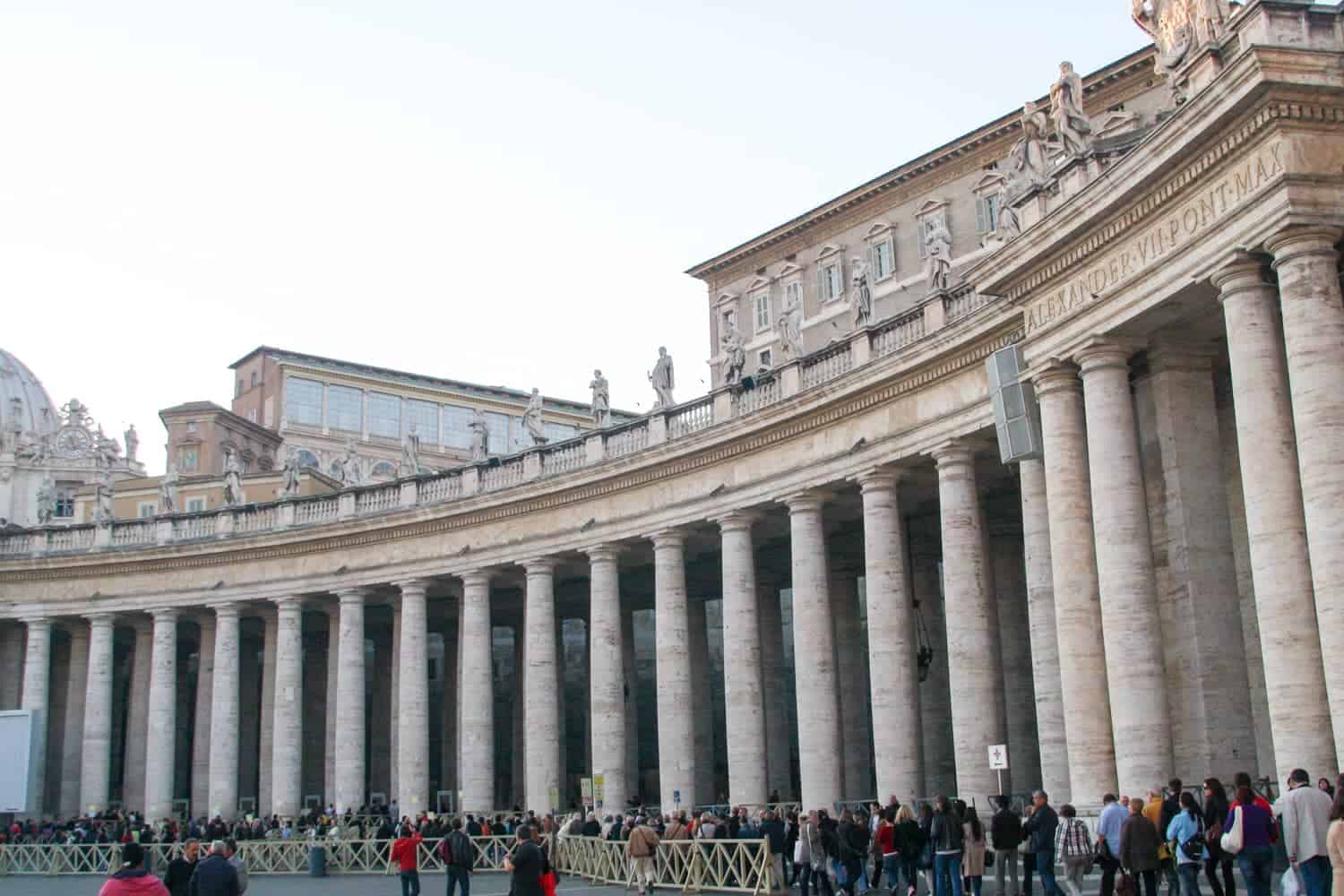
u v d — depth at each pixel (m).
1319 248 21.64
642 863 29.44
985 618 33.34
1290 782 17.27
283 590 53.66
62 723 60.00
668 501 43.28
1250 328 22.64
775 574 49.31
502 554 48.53
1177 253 24.19
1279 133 21.78
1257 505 22.23
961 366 33.56
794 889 30.31
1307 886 16.47
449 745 59.59
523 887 19.53
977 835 23.41
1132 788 24.84
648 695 62.84
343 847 42.97
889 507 36.34
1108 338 26.41
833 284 65.75
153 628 57.12
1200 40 23.98
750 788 39.59
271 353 99.12
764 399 41.25
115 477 89.94
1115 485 25.91
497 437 108.94
